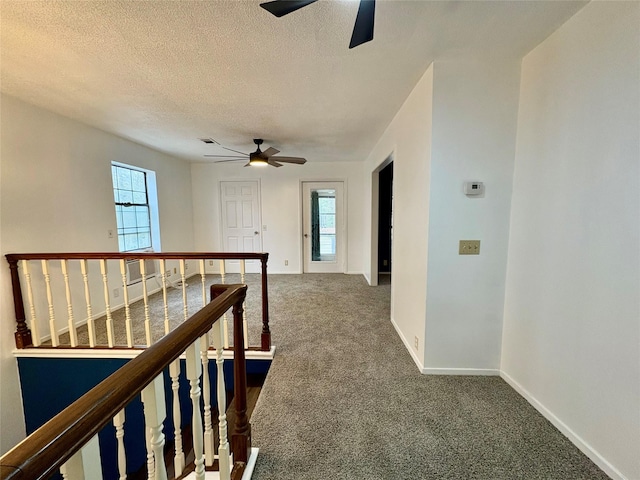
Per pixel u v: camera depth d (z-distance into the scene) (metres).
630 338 1.29
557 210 1.67
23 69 2.04
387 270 6.01
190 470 1.22
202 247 5.95
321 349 2.66
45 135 2.83
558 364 1.67
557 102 1.66
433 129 2.03
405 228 2.73
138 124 3.29
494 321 2.18
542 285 1.79
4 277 2.48
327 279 5.43
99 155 3.49
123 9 1.44
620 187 1.32
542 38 1.73
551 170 1.71
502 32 1.66
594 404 1.45
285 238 5.91
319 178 5.75
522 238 1.96
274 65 2.01
